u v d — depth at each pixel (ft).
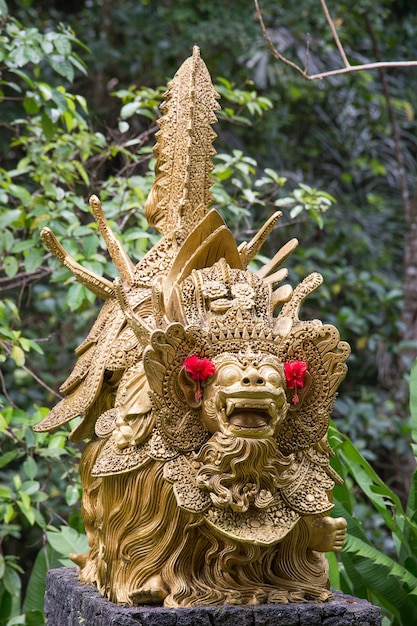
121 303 8.98
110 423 9.37
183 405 8.52
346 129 28.32
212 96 11.02
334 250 25.38
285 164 26.68
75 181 19.42
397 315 26.81
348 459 13.28
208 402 8.35
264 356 8.41
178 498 8.29
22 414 15.15
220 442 8.19
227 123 24.90
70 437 10.23
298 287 9.43
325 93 26.71
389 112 26.48
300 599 8.67
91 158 19.56
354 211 27.04
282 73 25.44
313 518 8.84
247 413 8.16
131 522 8.73
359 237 26.55
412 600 12.80
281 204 16.76
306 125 27.91
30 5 27.14
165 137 11.00
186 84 10.94
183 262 9.47
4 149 23.29
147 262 10.41
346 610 8.48
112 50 25.09
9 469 23.09
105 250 17.39
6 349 15.33
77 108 24.31
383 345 26.20
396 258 29.07
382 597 12.97
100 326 10.49
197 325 8.49
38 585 14.15
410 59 28.78
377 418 24.58
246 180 17.07
